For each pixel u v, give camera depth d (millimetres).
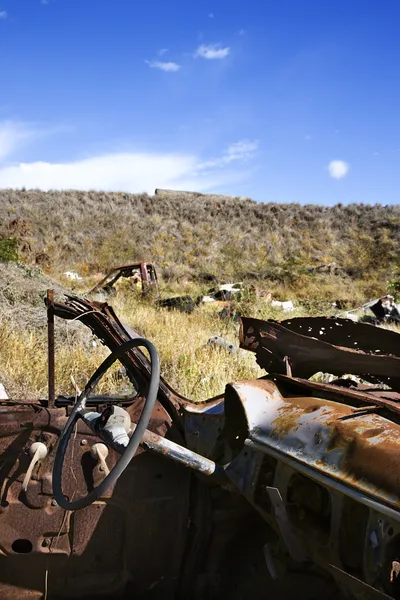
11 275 9492
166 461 2729
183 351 7414
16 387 5805
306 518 2217
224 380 6227
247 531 2764
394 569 1790
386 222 42312
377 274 31766
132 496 2691
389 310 14414
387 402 2279
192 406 2928
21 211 36344
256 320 2963
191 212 41688
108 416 2434
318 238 40062
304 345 2852
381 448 2020
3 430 2703
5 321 7883
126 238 34219
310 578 2367
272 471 2365
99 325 2926
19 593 2672
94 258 29969
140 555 2709
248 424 2477
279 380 2740
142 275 14750
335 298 23047
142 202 42750
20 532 2662
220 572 2740
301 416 2375
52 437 2701
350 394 2416
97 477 2682
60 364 6500
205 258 33031
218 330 10312
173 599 2744
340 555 2041
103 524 2684
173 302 13875
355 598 1990
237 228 39438
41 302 8984
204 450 2746
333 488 2035
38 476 2680
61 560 2680
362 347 3096
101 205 40188
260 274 27562
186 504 2730
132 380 3004
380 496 1897
